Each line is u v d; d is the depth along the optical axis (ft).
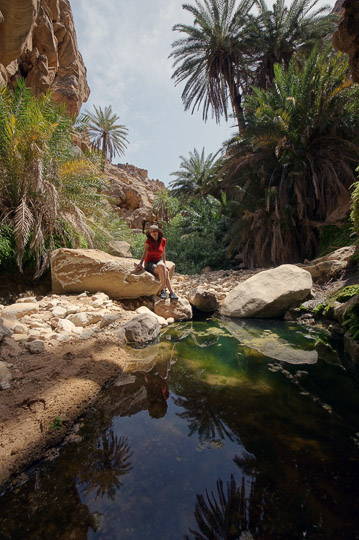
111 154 91.56
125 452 4.58
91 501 3.64
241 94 49.39
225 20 44.01
